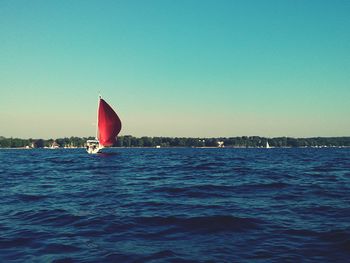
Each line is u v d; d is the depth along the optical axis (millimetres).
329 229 10766
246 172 32844
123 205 15516
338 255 8453
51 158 70250
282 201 16188
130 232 10844
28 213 13984
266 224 11578
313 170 35281
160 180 26203
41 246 9477
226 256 8492
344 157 72125
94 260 8328
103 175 30938
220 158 68375
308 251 8773
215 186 21844
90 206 15375
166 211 13883
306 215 12945
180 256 8531
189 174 31078
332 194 18219
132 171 35250
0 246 9523
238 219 12234
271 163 49344
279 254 8570
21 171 36625
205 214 13109
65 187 22531
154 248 9188
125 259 8359
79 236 10445
